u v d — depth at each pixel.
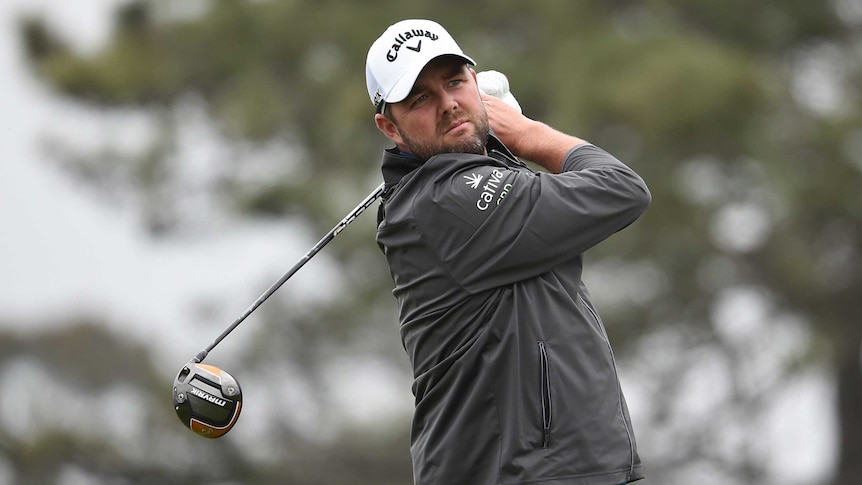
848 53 54.72
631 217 13.80
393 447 57.66
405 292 14.40
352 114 50.22
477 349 13.62
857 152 50.81
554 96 49.00
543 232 13.55
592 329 13.71
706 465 57.75
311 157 55.16
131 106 56.31
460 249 13.75
